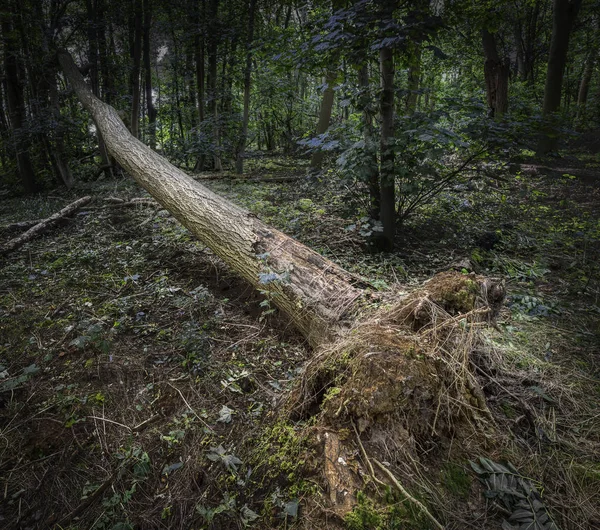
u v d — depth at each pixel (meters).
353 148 4.21
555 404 2.18
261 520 1.70
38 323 3.24
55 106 8.59
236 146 10.01
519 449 1.88
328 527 1.56
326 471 1.69
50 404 2.43
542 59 16.08
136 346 2.96
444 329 2.06
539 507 1.60
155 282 3.88
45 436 2.24
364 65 4.05
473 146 4.12
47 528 1.83
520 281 3.87
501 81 9.49
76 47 9.90
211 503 1.84
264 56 4.68
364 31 3.58
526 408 2.10
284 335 3.04
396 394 1.75
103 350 2.64
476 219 5.50
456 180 5.15
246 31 8.73
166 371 2.70
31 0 7.85
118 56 10.04
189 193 4.05
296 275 2.84
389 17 3.40
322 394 2.06
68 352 2.88
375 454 1.72
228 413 2.29
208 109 10.36
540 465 1.81
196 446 2.12
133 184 8.16
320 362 2.11
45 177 9.47
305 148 12.84
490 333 2.68
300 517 1.62
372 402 1.74
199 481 1.96
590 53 13.86
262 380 2.58
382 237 4.36
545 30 15.00
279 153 14.51
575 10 9.48
